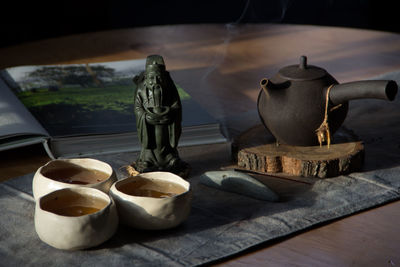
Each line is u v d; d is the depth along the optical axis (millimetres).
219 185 1352
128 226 1142
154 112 1337
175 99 1367
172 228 1158
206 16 5027
